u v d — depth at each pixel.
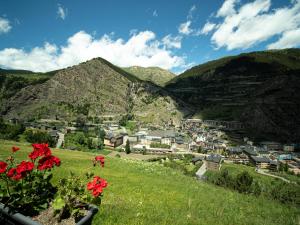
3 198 6.66
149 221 10.29
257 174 124.56
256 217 16.05
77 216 6.79
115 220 9.71
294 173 137.25
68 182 7.28
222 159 157.88
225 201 19.23
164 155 158.00
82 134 184.88
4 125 164.88
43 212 6.94
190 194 19.17
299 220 16.64
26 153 30.47
